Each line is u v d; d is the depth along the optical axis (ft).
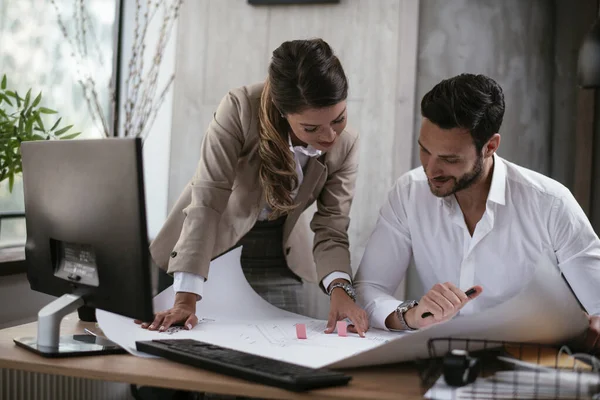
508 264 6.35
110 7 11.55
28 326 5.95
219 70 11.32
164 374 4.37
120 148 4.68
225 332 5.57
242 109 6.57
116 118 11.49
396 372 4.53
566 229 6.12
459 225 6.43
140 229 4.63
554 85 11.09
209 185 6.42
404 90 10.62
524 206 6.26
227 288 6.56
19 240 9.71
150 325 5.57
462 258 6.53
